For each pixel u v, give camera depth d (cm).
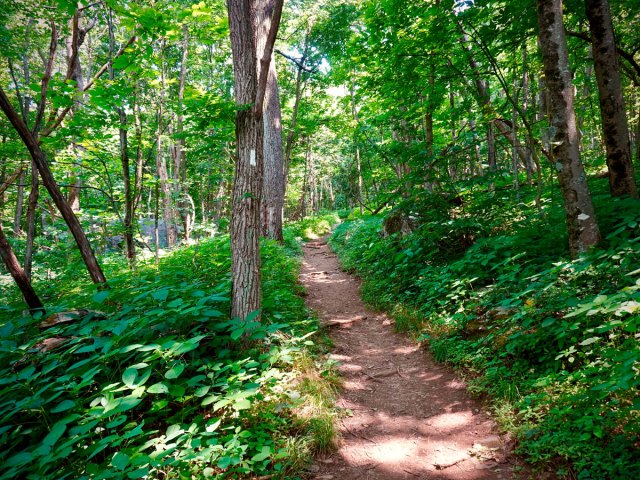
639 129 973
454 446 301
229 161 1441
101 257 1034
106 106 588
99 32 1106
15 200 1402
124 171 734
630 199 465
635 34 764
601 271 363
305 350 437
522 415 304
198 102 414
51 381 318
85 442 270
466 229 684
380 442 318
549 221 571
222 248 759
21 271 431
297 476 267
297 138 2070
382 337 565
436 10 632
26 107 524
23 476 244
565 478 235
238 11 412
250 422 303
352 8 1395
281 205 1320
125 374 267
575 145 421
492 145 877
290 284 768
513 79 723
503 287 481
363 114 1490
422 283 630
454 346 449
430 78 790
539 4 421
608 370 278
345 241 1402
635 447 231
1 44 580
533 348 355
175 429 255
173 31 673
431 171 697
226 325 362
